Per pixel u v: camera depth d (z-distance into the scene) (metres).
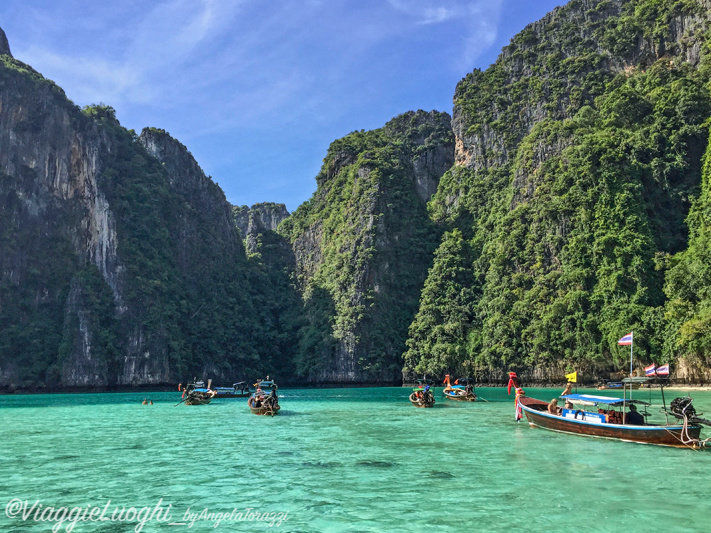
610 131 109.00
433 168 168.75
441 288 123.56
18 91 126.31
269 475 19.50
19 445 27.22
